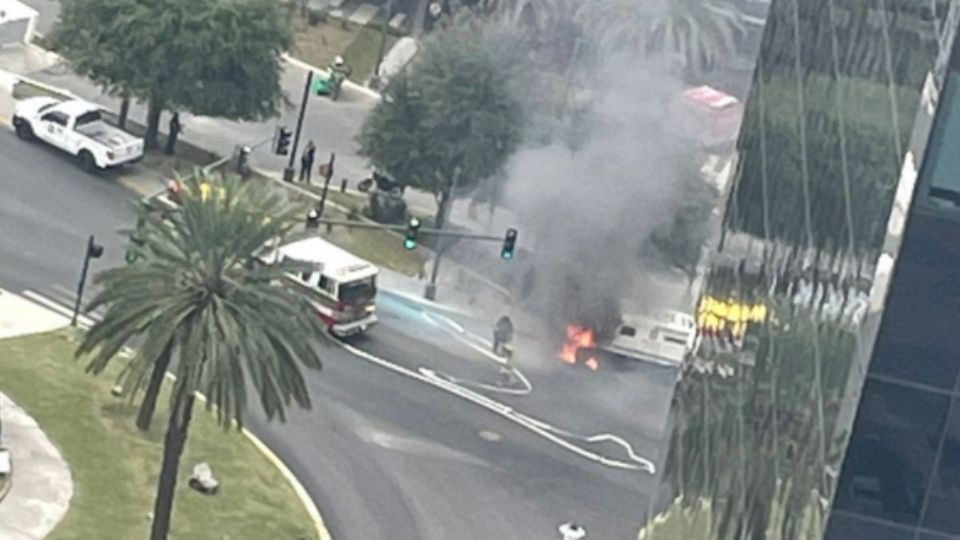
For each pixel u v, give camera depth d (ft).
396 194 383.24
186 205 258.57
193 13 386.11
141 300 256.52
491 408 326.03
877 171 120.37
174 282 256.52
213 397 255.70
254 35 389.19
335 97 433.07
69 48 390.21
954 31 104.37
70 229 353.51
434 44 390.21
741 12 416.26
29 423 281.95
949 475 109.19
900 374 108.99
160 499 254.27
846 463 110.63
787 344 145.07
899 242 107.65
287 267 261.44
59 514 264.93
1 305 317.42
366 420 312.50
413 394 324.60
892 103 119.24
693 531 175.11
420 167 381.19
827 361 123.75
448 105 383.86
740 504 152.25
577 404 333.42
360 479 295.89
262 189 307.78
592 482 310.65
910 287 107.96
